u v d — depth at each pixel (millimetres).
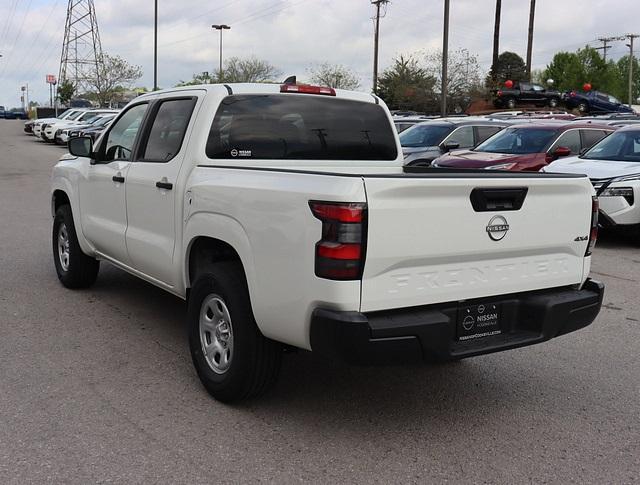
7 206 12828
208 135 4645
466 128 15070
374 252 3418
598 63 82688
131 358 5000
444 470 3512
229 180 4121
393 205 3451
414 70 45281
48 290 6844
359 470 3488
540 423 4105
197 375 4672
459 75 45312
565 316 4082
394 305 3543
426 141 15125
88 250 6352
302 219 3523
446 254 3652
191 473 3406
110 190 5695
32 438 3725
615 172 9883
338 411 4207
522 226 3928
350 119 5301
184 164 4664
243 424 3977
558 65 81438
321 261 3426
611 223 9766
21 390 4367
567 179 4109
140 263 5344
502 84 44469
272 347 4000
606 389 4672
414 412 4227
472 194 3701
